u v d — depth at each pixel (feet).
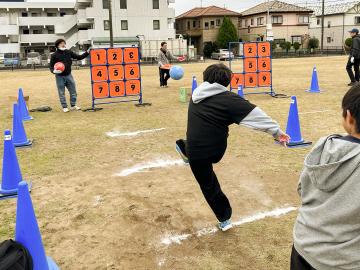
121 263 10.55
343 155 5.09
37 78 74.59
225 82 10.61
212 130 10.40
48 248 11.35
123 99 40.73
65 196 15.11
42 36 174.09
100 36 155.12
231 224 12.15
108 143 22.81
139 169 18.07
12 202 14.79
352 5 195.11
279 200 14.24
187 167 18.17
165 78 51.13
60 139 24.06
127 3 155.74
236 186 15.62
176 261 10.56
